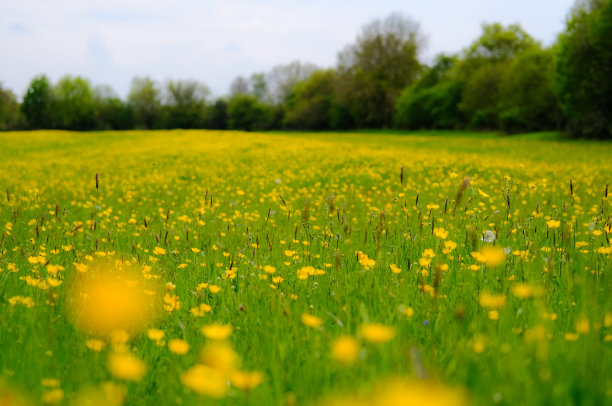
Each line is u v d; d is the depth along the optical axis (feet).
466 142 131.44
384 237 16.51
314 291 10.99
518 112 172.24
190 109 357.61
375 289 9.84
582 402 5.08
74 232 18.47
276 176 52.24
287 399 5.65
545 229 17.06
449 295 10.12
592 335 6.46
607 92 126.41
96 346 6.67
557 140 133.90
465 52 241.35
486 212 24.07
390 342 6.37
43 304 9.56
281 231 20.65
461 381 5.74
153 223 25.21
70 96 341.00
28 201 34.01
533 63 169.78
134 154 86.02
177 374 6.95
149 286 11.35
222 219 25.04
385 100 260.62
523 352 6.56
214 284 11.68
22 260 14.35
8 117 325.21
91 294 9.23
